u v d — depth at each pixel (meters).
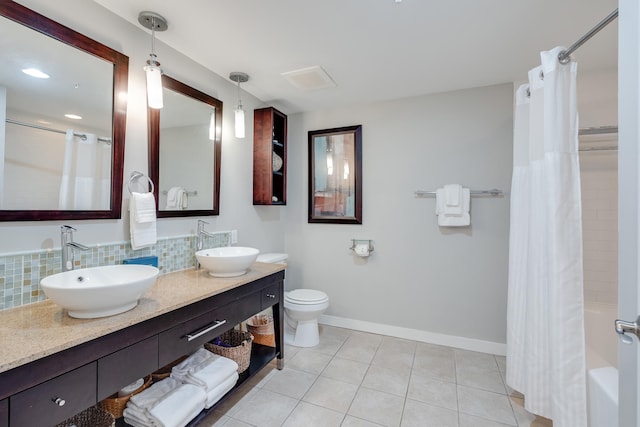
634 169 0.74
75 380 1.03
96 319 1.19
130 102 1.76
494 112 2.57
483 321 2.61
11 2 1.26
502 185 2.54
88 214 1.54
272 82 2.53
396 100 2.89
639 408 0.73
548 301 1.53
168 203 1.99
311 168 3.24
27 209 1.33
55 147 1.42
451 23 1.72
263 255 2.89
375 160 2.97
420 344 2.74
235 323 1.79
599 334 2.11
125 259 1.73
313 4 1.56
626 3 0.77
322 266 3.20
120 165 1.68
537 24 1.72
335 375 2.20
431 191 2.76
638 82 0.73
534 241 1.64
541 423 1.71
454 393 2.00
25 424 0.91
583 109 2.29
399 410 1.82
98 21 1.58
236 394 1.96
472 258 2.64
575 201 1.50
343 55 2.09
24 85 1.32
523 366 1.81
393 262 2.91
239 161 2.64
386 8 1.59
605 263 2.26
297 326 2.72
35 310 1.28
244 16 1.66
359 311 3.04
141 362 1.25
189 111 2.15
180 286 1.69
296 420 1.73
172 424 1.36
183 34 1.85
